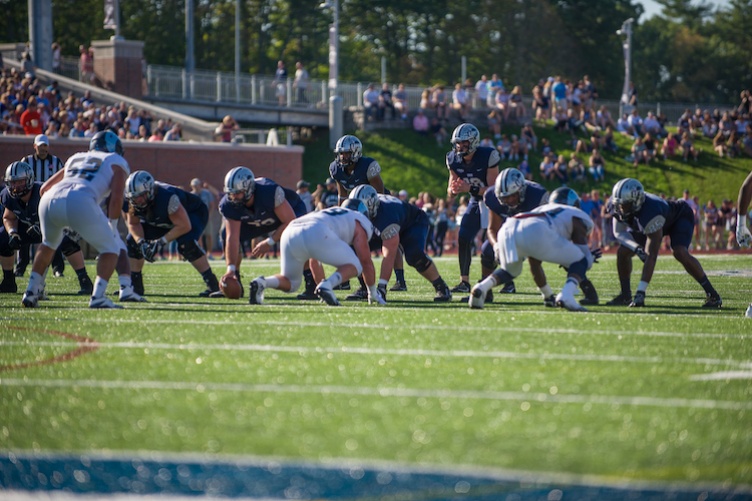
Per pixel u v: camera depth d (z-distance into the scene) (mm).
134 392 12125
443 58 135000
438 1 130000
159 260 48500
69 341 16078
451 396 11805
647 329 17906
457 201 74438
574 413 11000
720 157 84625
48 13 71812
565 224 20953
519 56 132625
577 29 138625
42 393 12125
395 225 23750
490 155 26531
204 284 30672
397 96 84250
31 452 9758
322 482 8812
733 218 68375
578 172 77688
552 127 85125
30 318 19156
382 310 20984
